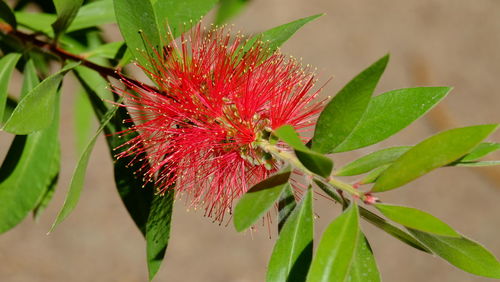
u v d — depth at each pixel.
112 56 0.65
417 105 0.59
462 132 0.55
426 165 0.56
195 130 0.60
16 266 1.19
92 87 0.66
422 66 1.62
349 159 1.42
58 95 0.66
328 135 0.57
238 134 0.60
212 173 0.61
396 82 1.59
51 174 0.68
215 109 0.60
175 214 1.30
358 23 1.62
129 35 0.60
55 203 1.27
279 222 0.59
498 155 1.52
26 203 0.65
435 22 1.69
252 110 0.60
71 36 0.68
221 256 1.30
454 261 0.57
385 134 0.58
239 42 0.62
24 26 0.67
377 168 0.58
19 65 0.67
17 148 0.66
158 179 0.61
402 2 1.69
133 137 0.63
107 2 0.67
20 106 0.57
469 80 1.64
